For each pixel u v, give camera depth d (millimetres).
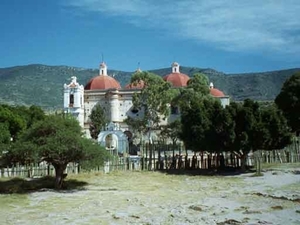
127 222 24469
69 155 40281
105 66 126812
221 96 108438
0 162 40469
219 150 56875
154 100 92062
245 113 54688
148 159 59938
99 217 26141
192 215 26531
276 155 63594
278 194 35375
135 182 46344
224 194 36312
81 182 45469
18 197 35094
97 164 41312
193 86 92125
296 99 79562
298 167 56500
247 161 61562
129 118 96438
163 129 93562
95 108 111875
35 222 24734
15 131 87312
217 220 24844
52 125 41562
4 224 24219
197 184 44500
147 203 31641
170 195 36156
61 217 26219
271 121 55906
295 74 83875
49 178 46188
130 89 113500
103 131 88500
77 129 44656
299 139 66562
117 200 33281
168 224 23797
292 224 23484
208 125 56812
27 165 46438
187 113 59438
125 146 87562
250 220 24625
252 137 54469
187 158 61281
